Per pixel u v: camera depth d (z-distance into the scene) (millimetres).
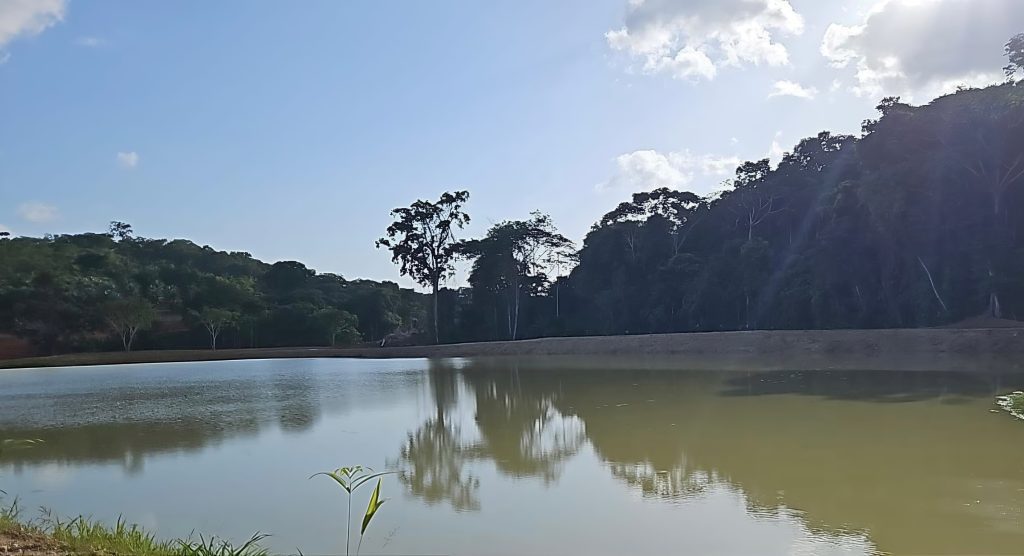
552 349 46000
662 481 10266
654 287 57812
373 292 77812
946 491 9289
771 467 10867
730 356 35812
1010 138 35688
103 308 57969
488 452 12914
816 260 44844
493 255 63875
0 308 56531
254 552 7129
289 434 15430
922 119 38438
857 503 8867
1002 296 37344
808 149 57531
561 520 8516
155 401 22922
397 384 27594
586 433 14531
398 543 7805
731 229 59219
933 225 39000
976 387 19688
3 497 10180
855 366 27469
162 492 10320
